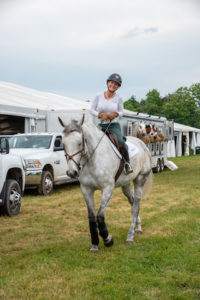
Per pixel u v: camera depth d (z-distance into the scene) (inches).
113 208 354.6
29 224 288.2
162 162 804.0
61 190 495.2
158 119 795.4
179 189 474.6
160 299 145.0
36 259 199.2
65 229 272.2
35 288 158.1
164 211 328.5
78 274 174.1
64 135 188.2
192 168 843.4
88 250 214.1
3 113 516.4
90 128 207.6
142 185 259.8
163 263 188.1
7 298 149.2
